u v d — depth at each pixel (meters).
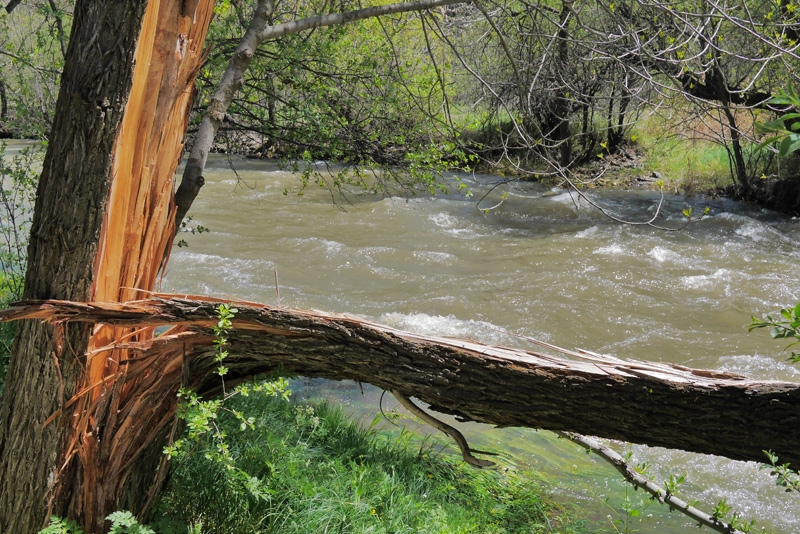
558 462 6.49
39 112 6.31
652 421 3.01
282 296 10.56
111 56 2.81
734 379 3.02
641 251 13.41
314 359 3.24
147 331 3.32
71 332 3.04
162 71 3.13
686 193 18.19
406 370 3.19
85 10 2.82
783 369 8.67
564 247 13.61
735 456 2.96
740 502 6.05
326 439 5.51
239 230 14.00
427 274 11.95
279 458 4.61
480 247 13.60
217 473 4.14
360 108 6.11
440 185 5.71
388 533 4.41
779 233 14.88
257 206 15.85
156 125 3.17
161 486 3.57
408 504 4.74
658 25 5.39
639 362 3.19
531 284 11.50
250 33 4.45
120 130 2.93
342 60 6.31
